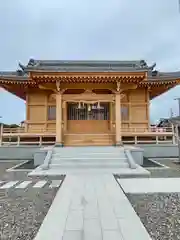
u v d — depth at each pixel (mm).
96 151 13734
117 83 15195
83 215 4895
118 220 4609
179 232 4074
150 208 5477
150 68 21531
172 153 16781
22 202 6023
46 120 19750
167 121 39969
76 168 11664
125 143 18484
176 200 6184
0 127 18203
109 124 18641
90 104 18609
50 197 6512
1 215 5023
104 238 3799
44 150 13594
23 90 20859
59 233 4012
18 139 17500
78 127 18578
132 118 20078
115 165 11906
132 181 8625
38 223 4539
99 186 7633
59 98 15406
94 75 14688
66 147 14711
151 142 18281
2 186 8016
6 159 16547
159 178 9219
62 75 14594
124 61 23703
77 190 7090
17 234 4031
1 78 18484
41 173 10352
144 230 4133
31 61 22672
